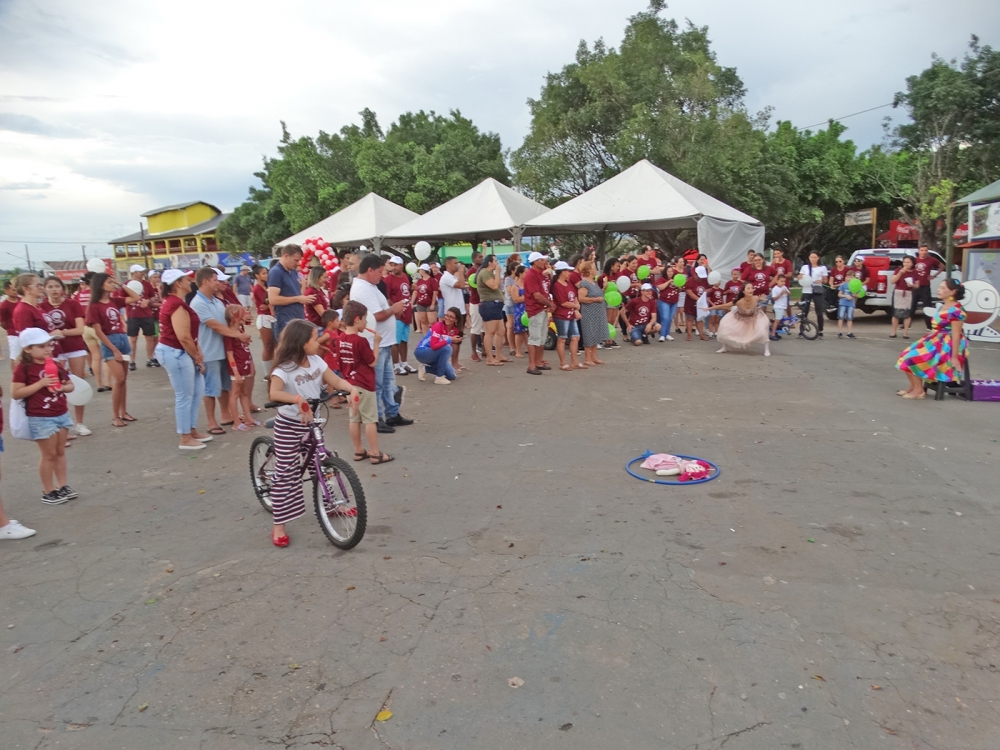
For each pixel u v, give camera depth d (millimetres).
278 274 8016
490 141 38906
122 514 5441
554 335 12898
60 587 4242
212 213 62562
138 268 13891
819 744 2699
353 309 6148
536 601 3844
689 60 28453
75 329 8125
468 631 3566
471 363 12234
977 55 27562
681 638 3443
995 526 4707
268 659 3398
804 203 31984
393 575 4219
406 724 2885
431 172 30516
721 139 24672
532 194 28406
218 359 7715
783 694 3002
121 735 2891
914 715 2857
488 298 11578
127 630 3719
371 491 5699
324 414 8406
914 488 5465
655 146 24797
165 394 10523
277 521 4695
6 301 8984
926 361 8492
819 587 3914
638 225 17547
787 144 31500
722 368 11117
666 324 14547
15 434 5469
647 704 2957
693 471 5855
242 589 4121
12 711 3076
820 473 5859
